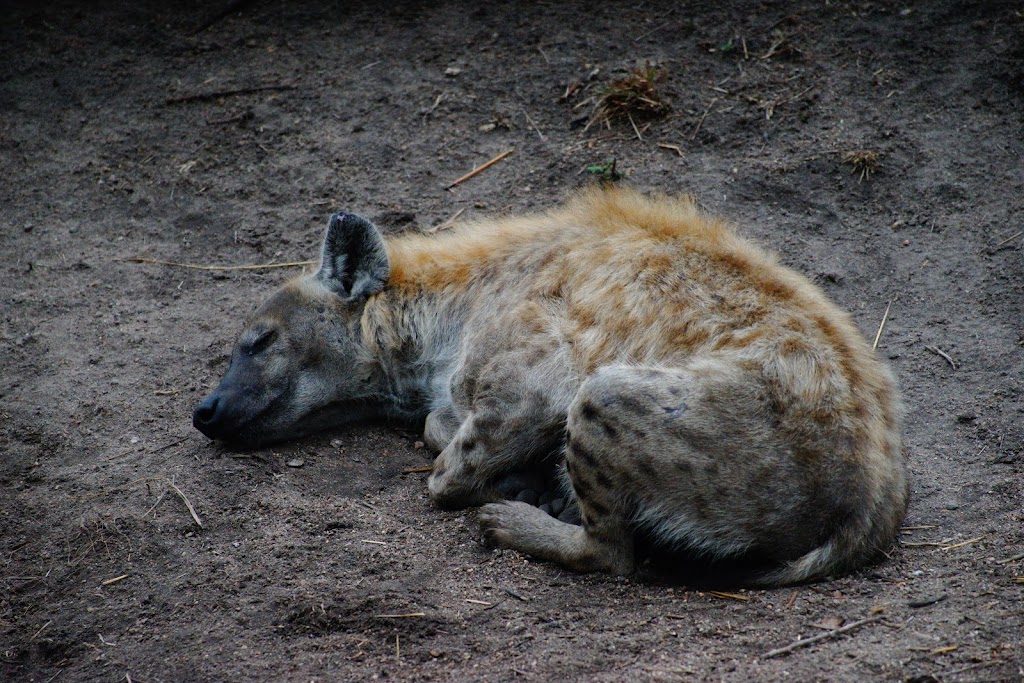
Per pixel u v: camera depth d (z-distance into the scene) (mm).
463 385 9195
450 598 7754
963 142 13359
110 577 8289
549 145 14016
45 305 12062
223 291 12227
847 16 15320
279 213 13406
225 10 17203
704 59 14922
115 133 14945
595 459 7766
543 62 15242
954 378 10445
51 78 16016
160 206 13703
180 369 10961
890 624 6992
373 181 13758
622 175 13250
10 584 8445
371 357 9914
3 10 17422
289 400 9734
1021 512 8477
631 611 7492
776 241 12266
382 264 9805
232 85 15609
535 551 8180
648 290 8641
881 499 7602
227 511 8727
